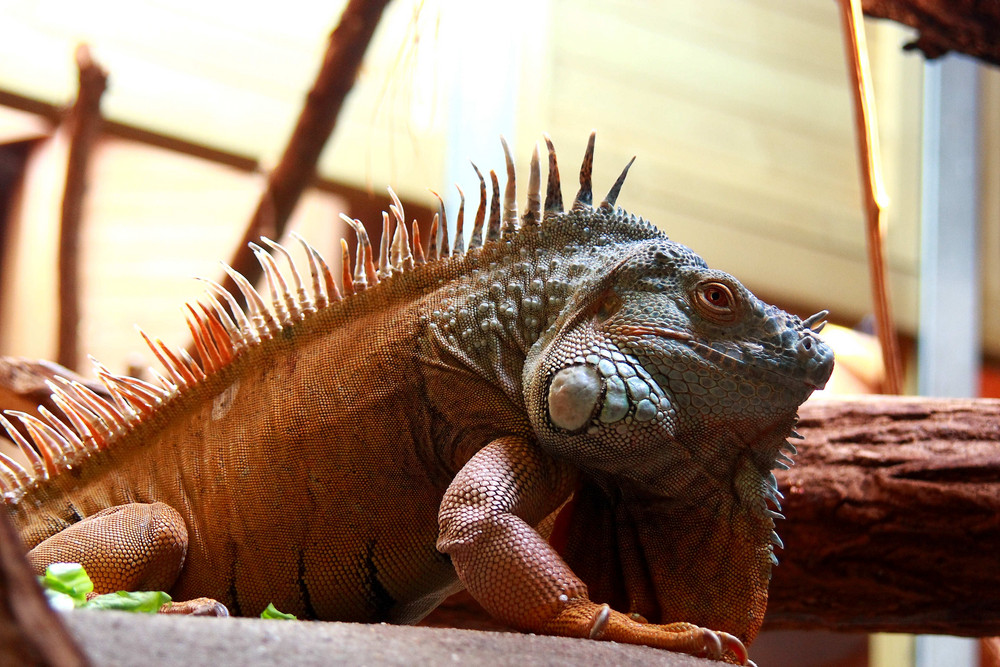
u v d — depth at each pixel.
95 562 0.60
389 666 0.49
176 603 0.57
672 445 0.59
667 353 0.58
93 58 1.09
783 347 0.59
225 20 1.43
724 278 0.59
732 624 0.60
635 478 0.60
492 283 0.62
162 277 1.42
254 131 1.42
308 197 1.39
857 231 1.63
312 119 1.06
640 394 0.58
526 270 0.62
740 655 0.55
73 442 0.66
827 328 1.60
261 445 0.63
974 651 1.44
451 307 0.62
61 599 0.54
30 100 1.33
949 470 0.76
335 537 0.62
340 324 0.64
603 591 0.61
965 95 1.59
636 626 0.56
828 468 0.78
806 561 0.78
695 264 0.60
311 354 0.64
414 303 0.63
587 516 0.62
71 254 1.12
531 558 0.56
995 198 1.62
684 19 1.62
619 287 0.60
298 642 0.50
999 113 1.62
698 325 0.59
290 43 1.45
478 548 0.57
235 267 1.10
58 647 0.42
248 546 0.63
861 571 0.77
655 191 1.55
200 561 0.63
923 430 0.78
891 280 1.60
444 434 0.62
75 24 1.36
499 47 1.34
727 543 0.60
